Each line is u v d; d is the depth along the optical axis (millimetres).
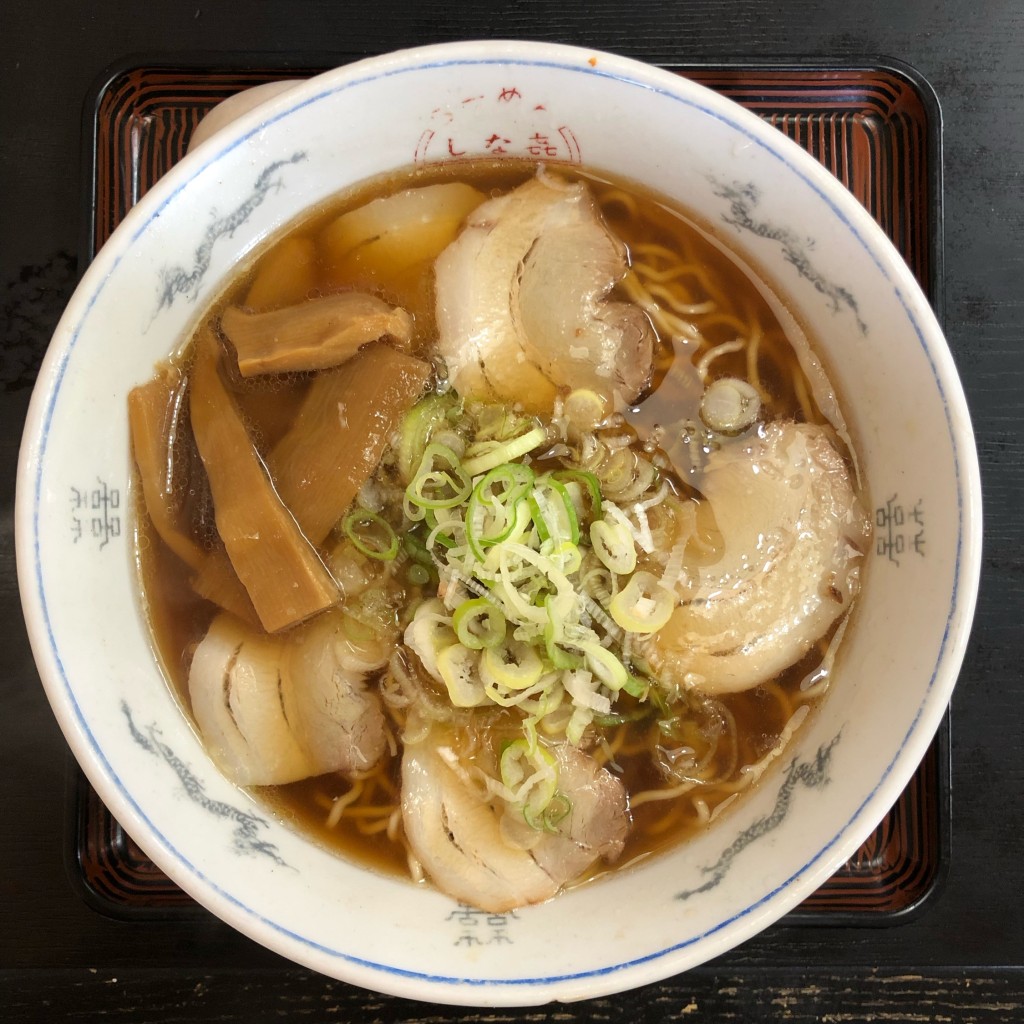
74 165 345
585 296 309
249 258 305
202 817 287
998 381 340
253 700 302
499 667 292
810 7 343
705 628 301
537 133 296
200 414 302
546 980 269
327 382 304
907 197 339
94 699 278
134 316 286
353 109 283
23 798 333
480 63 277
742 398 305
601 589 301
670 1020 330
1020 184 342
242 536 297
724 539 304
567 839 298
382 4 343
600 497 299
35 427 273
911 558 281
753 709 302
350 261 310
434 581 303
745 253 303
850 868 331
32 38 347
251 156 284
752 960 331
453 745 304
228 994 331
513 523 291
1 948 330
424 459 299
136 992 330
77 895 331
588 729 304
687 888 283
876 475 294
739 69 336
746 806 295
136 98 342
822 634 300
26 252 342
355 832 303
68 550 280
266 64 338
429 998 268
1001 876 331
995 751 334
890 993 329
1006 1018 327
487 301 310
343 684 303
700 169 290
